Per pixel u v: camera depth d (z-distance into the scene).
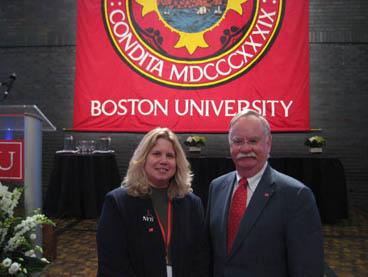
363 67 5.29
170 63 5.21
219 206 1.30
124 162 5.54
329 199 4.11
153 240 1.26
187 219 1.36
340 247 3.36
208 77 5.17
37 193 2.30
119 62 5.27
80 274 2.67
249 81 5.11
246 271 1.13
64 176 4.25
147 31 5.24
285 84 5.05
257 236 1.13
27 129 2.25
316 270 1.05
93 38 5.28
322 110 5.33
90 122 5.27
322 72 5.34
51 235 2.92
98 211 4.32
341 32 5.30
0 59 5.72
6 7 5.71
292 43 5.05
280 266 1.12
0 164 2.26
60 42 5.61
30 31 5.67
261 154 1.20
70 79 5.62
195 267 1.33
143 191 1.31
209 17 5.18
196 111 5.17
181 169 1.38
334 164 4.14
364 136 5.28
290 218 1.11
